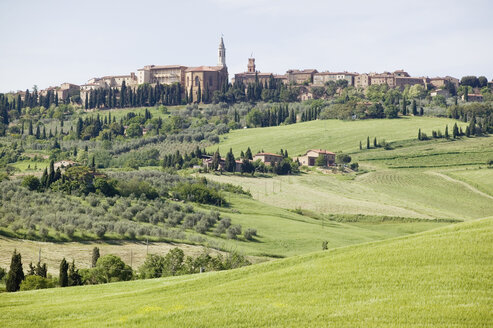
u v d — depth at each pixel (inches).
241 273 4517.7
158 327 3262.8
